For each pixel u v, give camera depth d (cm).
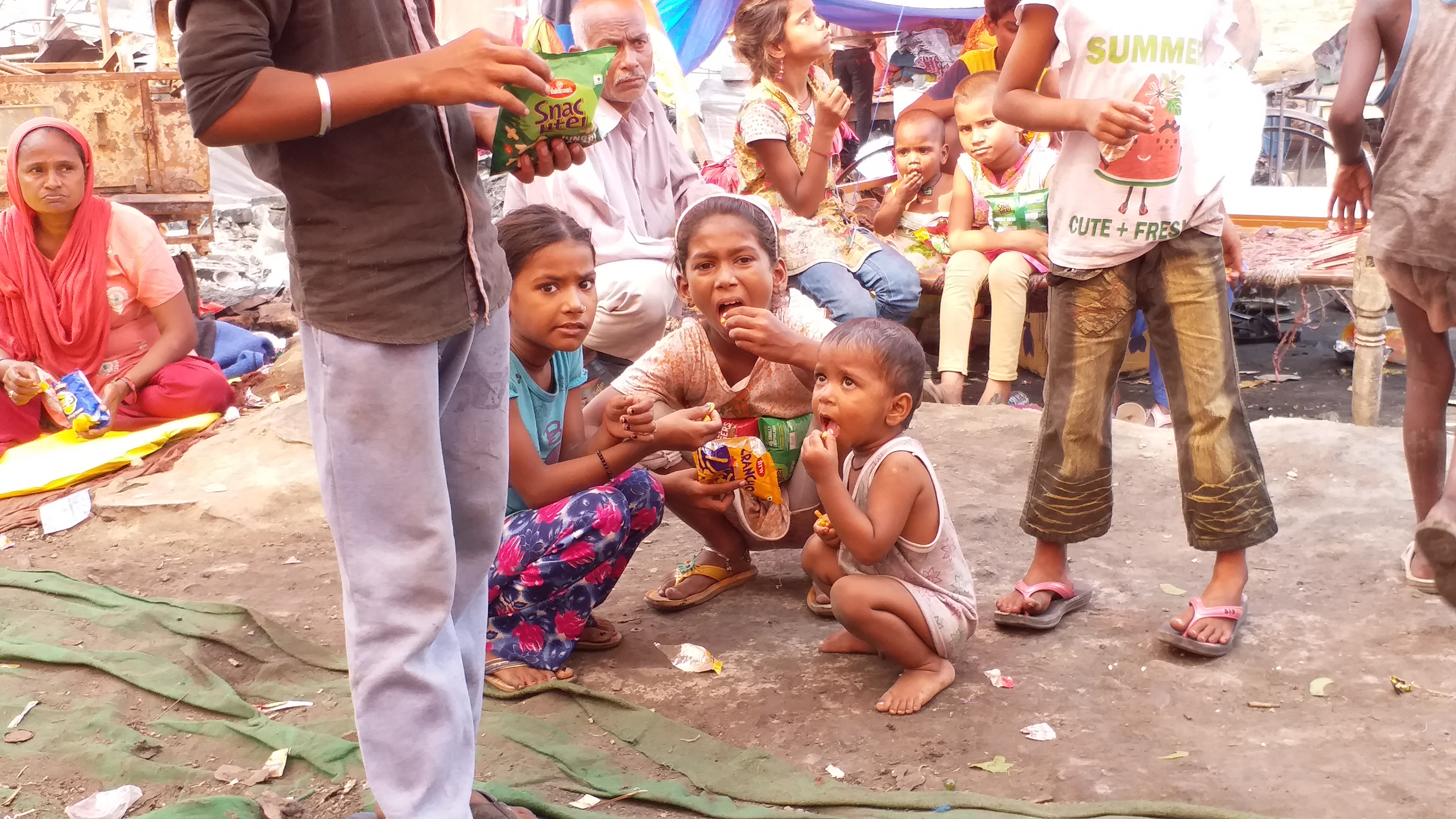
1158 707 283
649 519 318
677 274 341
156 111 655
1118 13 290
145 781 262
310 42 186
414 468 198
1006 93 304
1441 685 286
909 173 638
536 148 208
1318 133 1055
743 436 349
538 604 303
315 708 299
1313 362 722
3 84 637
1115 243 303
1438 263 321
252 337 647
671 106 748
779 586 369
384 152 190
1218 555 317
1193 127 295
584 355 520
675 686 303
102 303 536
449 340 205
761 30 518
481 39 181
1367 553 368
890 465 286
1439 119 316
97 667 315
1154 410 613
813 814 239
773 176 536
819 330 347
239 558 412
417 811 199
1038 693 292
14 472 486
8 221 534
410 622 199
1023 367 735
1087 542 393
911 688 289
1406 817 233
